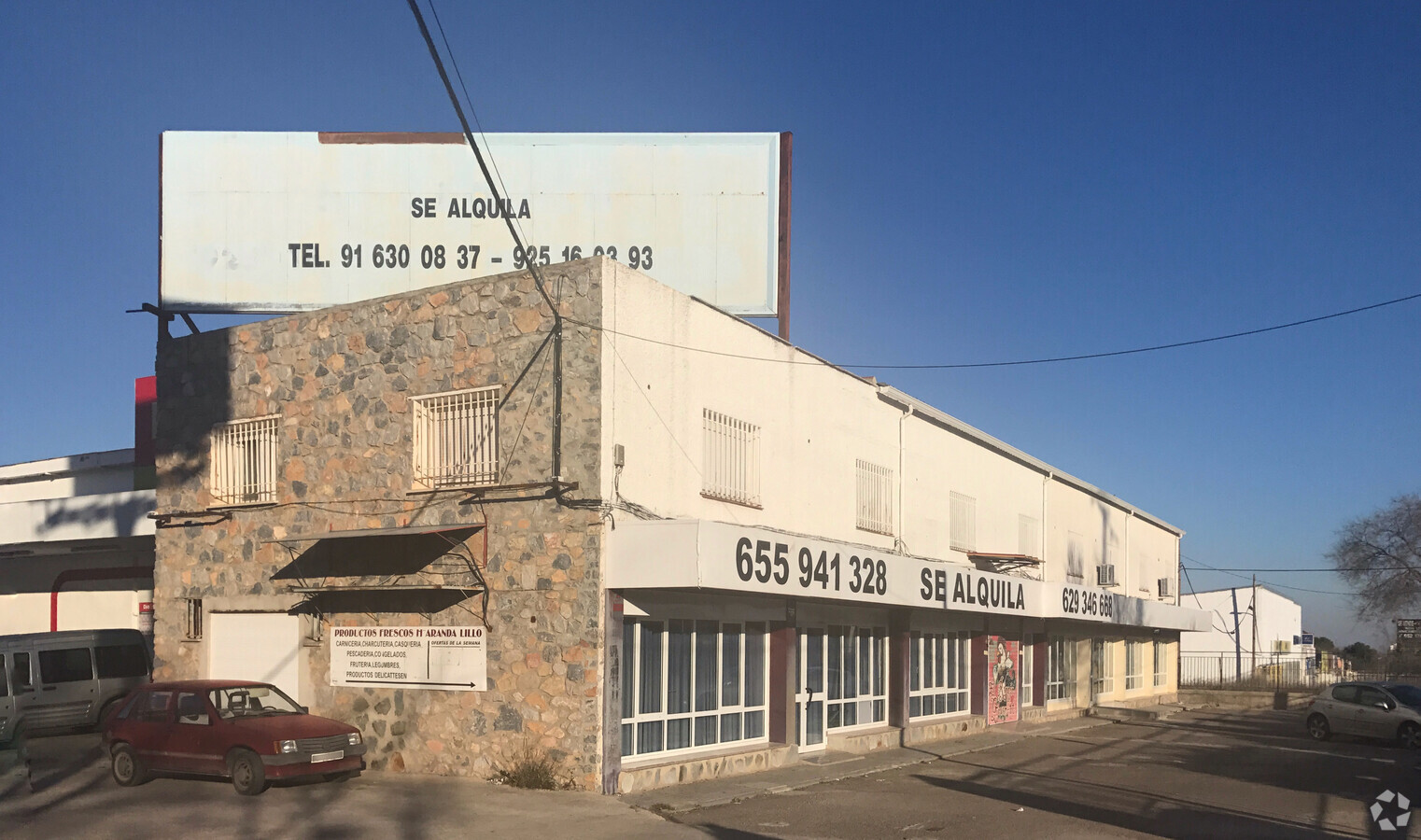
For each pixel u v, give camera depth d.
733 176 22.19
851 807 15.03
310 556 17.83
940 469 26.52
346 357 17.91
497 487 15.92
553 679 15.19
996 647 28.36
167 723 15.05
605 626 15.01
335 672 17.31
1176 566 51.22
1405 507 72.50
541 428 15.76
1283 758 22.72
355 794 14.48
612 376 15.52
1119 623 33.12
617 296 15.76
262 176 22.41
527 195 22.31
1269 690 44.97
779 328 21.92
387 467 17.22
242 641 18.55
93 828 12.19
